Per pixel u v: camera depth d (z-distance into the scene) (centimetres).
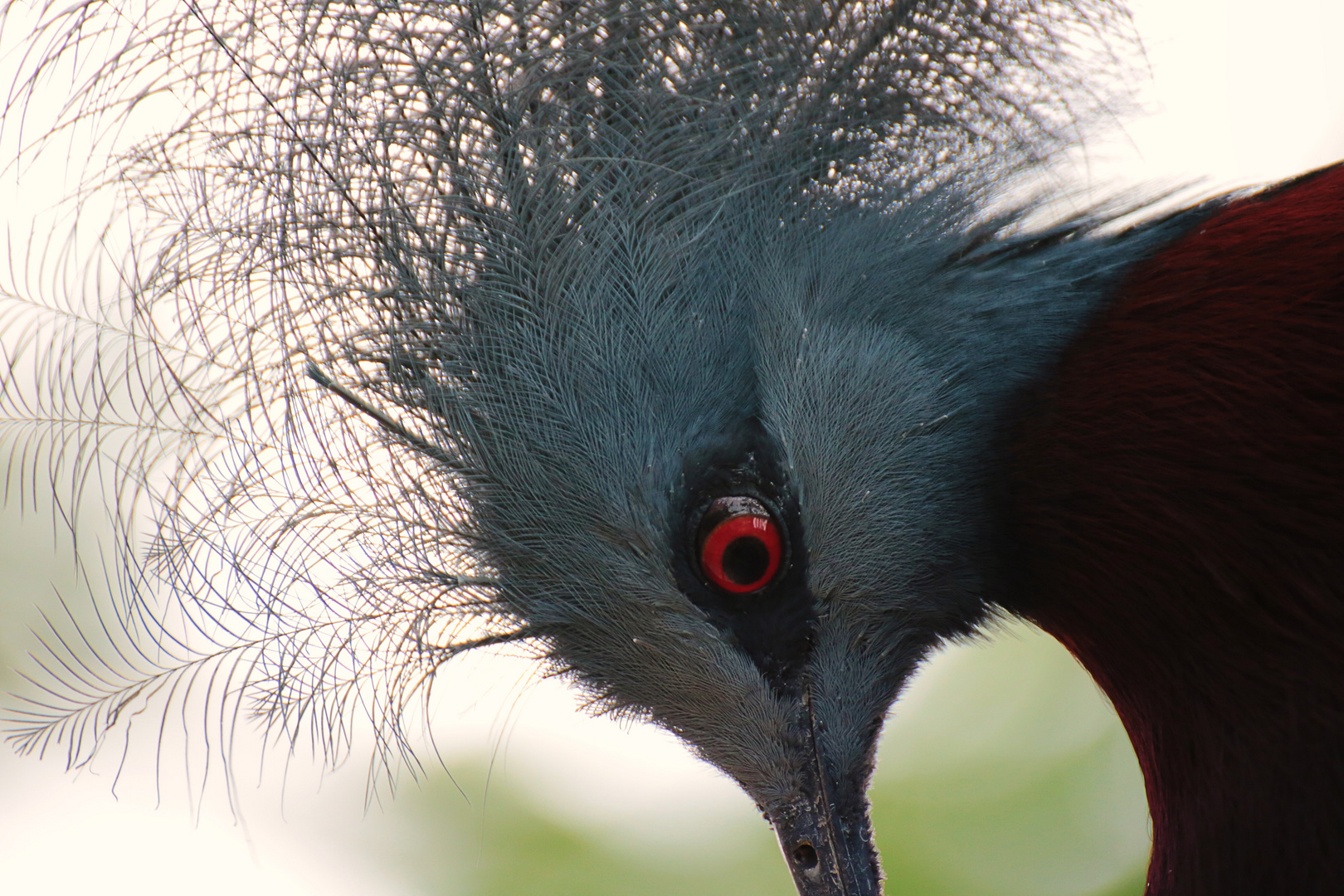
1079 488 214
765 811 217
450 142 214
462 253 214
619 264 214
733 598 215
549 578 215
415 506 215
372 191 214
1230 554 213
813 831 216
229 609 215
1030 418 214
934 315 214
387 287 214
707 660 216
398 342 214
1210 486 213
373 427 214
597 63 214
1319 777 213
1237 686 214
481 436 214
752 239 214
